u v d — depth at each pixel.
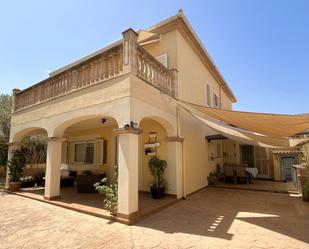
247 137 10.91
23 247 4.96
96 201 9.35
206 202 9.61
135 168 6.91
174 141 10.14
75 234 5.70
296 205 9.05
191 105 8.71
